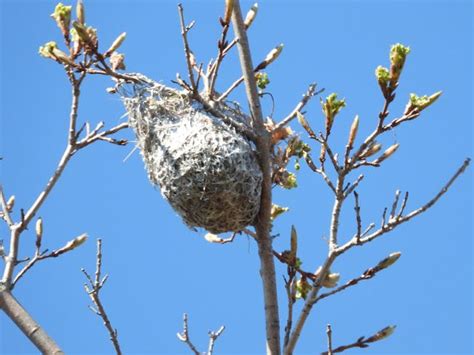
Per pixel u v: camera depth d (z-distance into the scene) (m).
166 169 7.37
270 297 6.85
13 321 6.36
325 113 6.70
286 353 6.52
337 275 6.98
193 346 6.94
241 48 7.15
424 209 6.44
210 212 7.23
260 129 7.22
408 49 6.43
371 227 6.55
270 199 7.25
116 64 7.73
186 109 7.58
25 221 6.88
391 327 6.55
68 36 7.06
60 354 6.25
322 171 6.79
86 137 7.45
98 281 6.46
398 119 6.57
